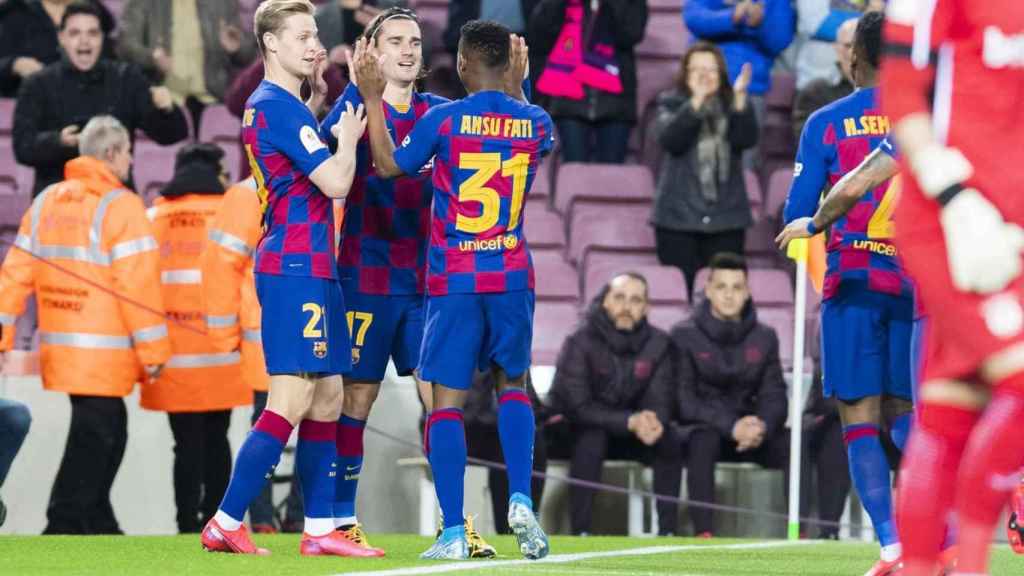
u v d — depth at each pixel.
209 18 44.84
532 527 20.31
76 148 34.50
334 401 21.11
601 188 43.31
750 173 44.38
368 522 35.12
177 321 32.03
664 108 40.38
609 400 34.16
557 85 43.28
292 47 20.58
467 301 20.58
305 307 20.27
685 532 35.19
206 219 32.62
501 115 20.64
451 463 20.84
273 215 20.52
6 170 44.88
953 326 11.86
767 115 47.56
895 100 12.13
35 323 38.16
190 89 44.66
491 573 17.92
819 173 19.91
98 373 30.03
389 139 20.64
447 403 20.91
